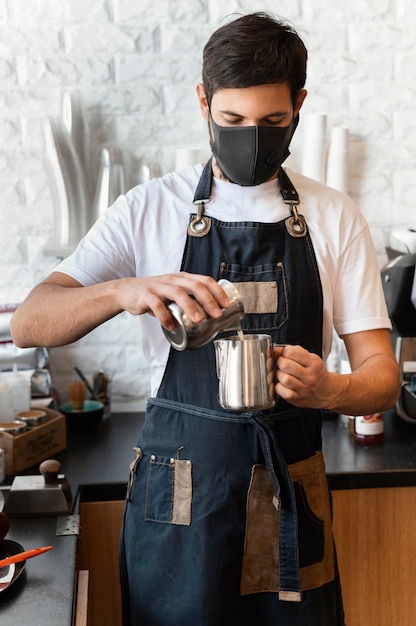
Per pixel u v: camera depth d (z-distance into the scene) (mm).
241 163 1615
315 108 2758
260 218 1759
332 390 1593
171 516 1702
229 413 1694
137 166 2738
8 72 2664
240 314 1469
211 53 1583
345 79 2748
